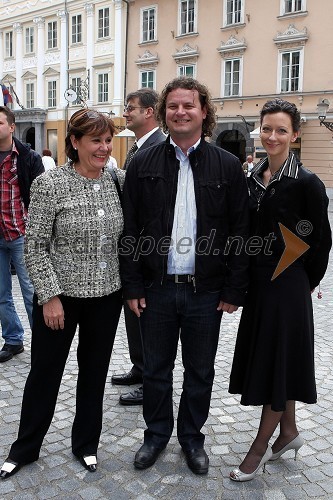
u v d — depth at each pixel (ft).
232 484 9.31
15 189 14.38
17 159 14.26
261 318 9.10
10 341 15.14
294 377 9.23
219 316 9.80
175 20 81.15
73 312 9.28
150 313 9.74
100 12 90.99
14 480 9.28
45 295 8.76
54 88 101.09
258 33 72.84
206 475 9.57
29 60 104.83
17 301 21.13
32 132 107.65
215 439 10.87
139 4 85.25
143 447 9.96
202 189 9.09
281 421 9.86
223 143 84.12
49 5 98.73
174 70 82.53
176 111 8.87
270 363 9.11
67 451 10.27
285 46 70.54
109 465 9.84
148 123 12.24
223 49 75.92
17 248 14.64
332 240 9.35
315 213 8.82
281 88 71.72
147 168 9.33
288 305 8.98
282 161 9.03
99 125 8.66
